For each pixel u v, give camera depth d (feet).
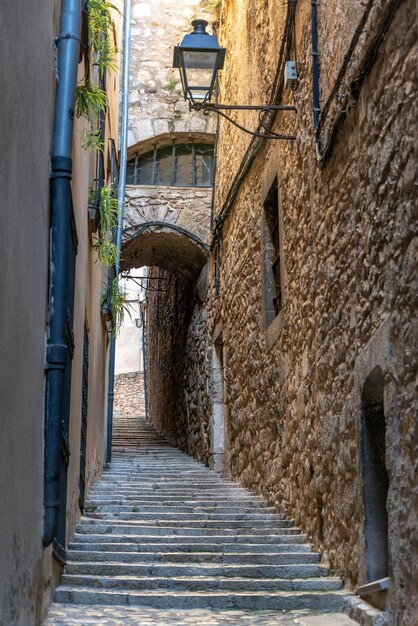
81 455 20.93
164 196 39.27
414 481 11.66
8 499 9.16
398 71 12.93
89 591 15.21
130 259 42.93
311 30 19.52
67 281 12.92
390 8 12.94
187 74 21.09
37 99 11.35
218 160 36.40
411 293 12.00
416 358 11.71
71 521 18.48
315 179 19.10
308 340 19.57
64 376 12.76
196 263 40.40
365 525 14.74
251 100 28.30
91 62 20.59
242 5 30.76
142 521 21.02
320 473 18.28
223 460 33.06
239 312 29.89
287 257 22.26
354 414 15.46
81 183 18.78
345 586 15.98
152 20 41.37
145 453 43.42
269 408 24.40
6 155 8.87
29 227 10.65
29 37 10.49
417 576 11.44
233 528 20.84
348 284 16.10
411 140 12.18
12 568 9.47
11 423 9.30
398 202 12.75
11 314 9.25
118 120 38.88
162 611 14.51
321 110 18.48
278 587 16.05
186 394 43.65
